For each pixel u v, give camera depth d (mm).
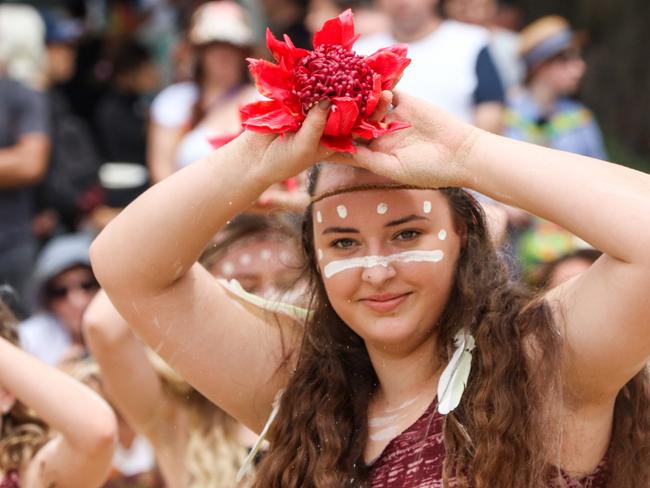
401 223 8180
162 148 17750
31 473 10633
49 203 19734
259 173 8195
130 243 8477
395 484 8133
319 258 8398
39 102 19156
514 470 7930
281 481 8492
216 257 11258
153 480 13352
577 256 12570
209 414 11180
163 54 23188
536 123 19078
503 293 8398
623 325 7738
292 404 8625
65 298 16031
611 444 8344
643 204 7594
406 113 8055
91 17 25047
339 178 8258
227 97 17188
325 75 7777
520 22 27344
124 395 11023
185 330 8750
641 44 27266
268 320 9023
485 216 8516
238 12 17391
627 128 27219
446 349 8320
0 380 10367
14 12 20906
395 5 16125
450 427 8062
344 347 8719
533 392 8023
